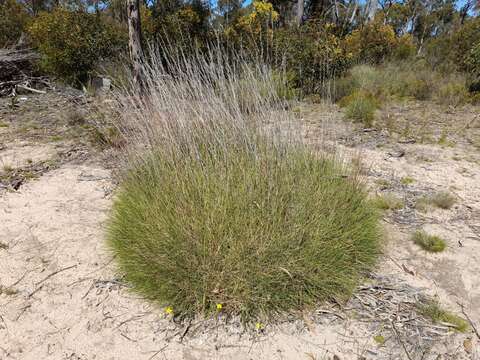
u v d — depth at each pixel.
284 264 1.97
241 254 1.95
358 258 2.34
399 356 1.77
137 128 2.81
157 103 2.56
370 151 4.79
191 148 2.46
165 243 2.04
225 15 3.61
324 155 2.83
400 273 2.38
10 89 8.23
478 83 8.39
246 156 2.47
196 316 2.00
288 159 2.48
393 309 2.05
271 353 1.79
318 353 1.79
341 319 1.97
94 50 8.43
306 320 1.96
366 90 8.11
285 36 7.76
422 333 1.90
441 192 3.42
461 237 2.81
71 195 3.40
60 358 1.77
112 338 1.88
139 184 2.61
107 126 4.27
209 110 2.52
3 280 2.30
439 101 7.90
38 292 2.20
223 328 1.93
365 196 2.64
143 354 1.79
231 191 2.20
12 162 4.15
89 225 2.91
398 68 9.80
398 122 6.34
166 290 2.01
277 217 2.13
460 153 4.79
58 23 8.56
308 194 2.27
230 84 2.60
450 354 1.79
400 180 3.87
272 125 2.60
